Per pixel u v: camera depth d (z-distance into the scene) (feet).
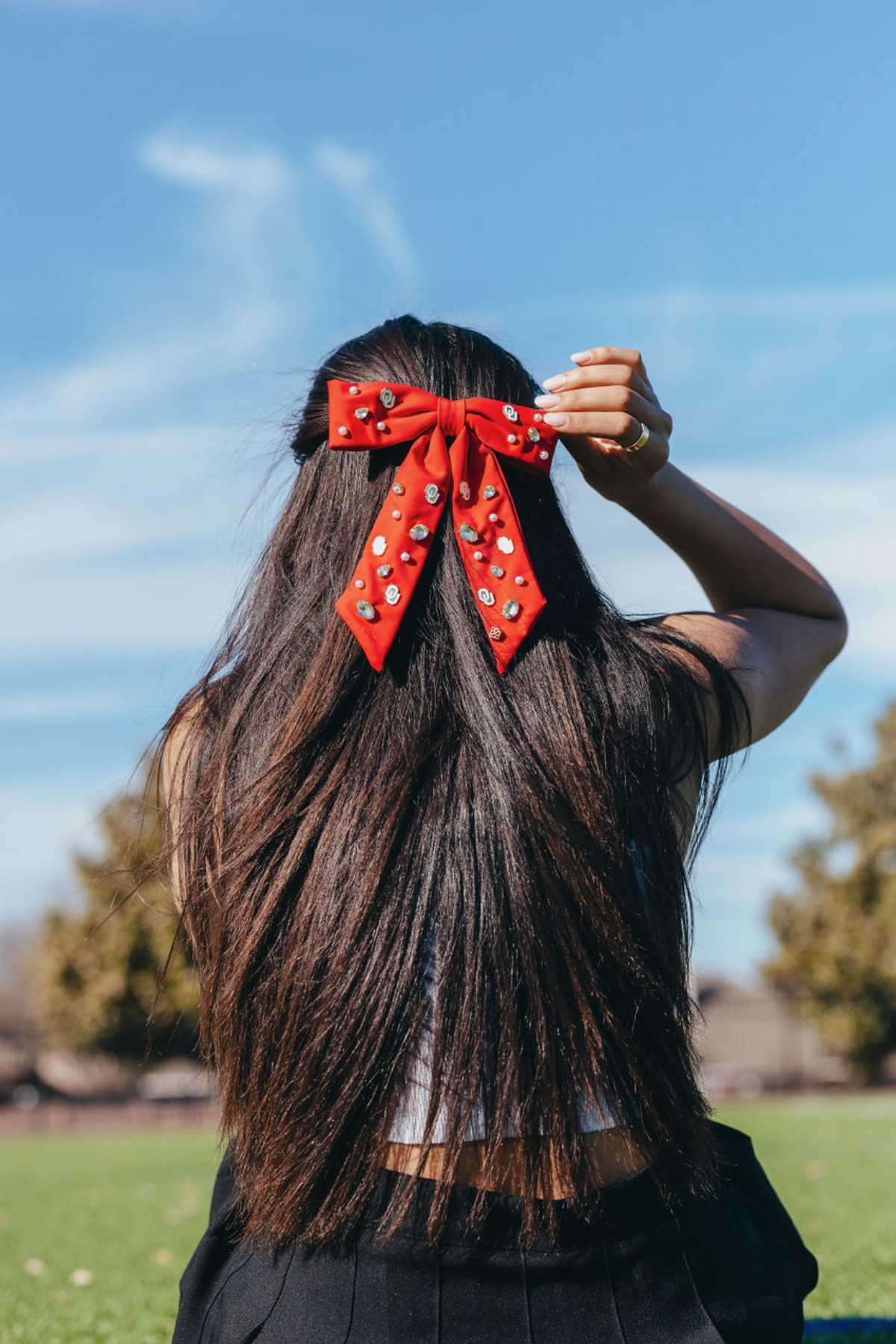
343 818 3.40
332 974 3.28
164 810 3.95
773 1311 3.53
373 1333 3.30
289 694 3.69
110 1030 81.76
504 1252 3.31
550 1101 3.27
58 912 85.35
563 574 3.96
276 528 4.13
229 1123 3.56
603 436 4.05
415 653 3.62
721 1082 88.58
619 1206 3.40
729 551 4.75
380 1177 3.39
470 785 3.43
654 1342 3.33
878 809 81.46
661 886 3.60
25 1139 69.51
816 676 4.67
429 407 3.87
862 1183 19.03
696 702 3.92
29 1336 9.16
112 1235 16.29
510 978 3.27
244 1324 3.46
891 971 77.46
